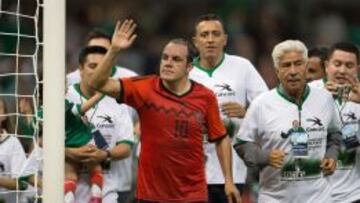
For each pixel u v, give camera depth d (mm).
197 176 20547
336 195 22906
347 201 22891
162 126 20219
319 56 24719
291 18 48656
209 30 23484
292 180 21516
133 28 19250
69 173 21875
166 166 20344
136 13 47031
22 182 21922
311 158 21547
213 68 23797
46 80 18594
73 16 45375
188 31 47625
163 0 48312
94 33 24156
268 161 21188
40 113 20156
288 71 21188
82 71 22250
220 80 23719
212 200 23375
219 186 23328
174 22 47656
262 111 21578
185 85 20453
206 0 48625
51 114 18594
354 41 49312
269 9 48469
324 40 48750
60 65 18609
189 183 20469
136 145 25875
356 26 49781
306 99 21594
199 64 23844
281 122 21516
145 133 20375
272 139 21562
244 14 47938
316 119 21578
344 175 22953
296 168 21500
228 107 23484
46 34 18578
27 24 35875
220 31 23562
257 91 23875
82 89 22312
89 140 22047
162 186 20406
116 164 22703
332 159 21641
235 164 23656
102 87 19719
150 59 44625
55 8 18562
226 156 20938
